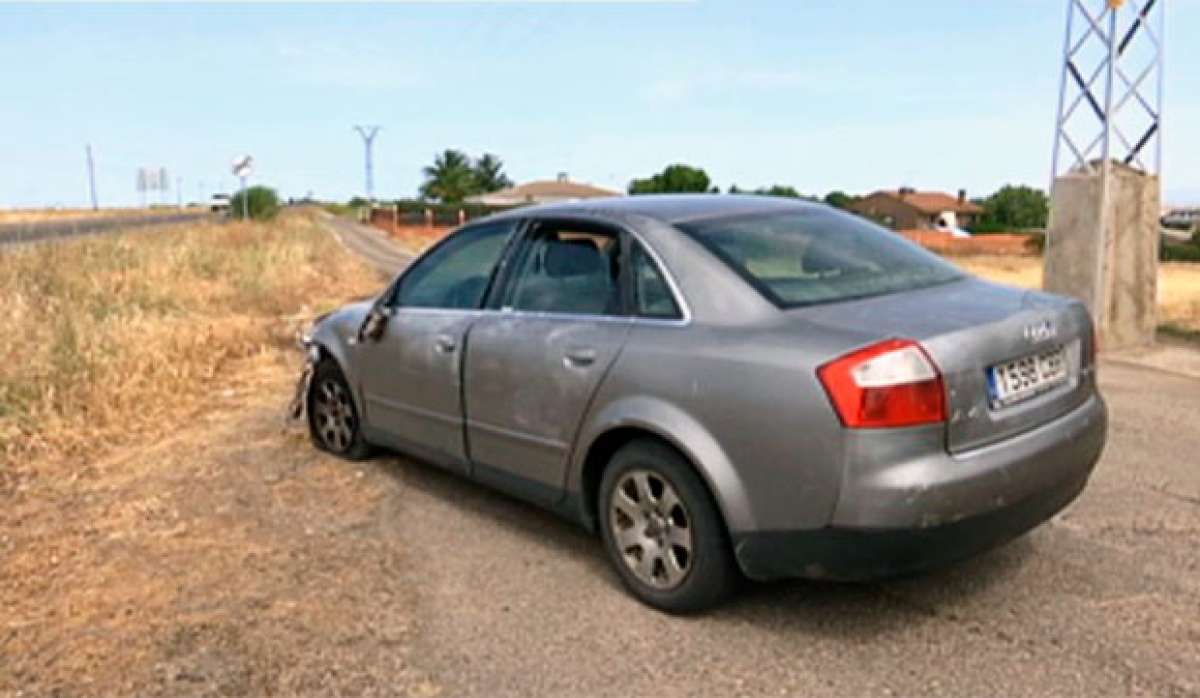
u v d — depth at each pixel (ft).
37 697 9.82
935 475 9.70
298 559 13.44
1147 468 17.20
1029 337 10.84
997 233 218.59
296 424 21.01
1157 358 29.50
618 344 11.92
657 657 10.57
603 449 12.36
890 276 12.25
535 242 14.06
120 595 12.23
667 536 11.49
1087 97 31.07
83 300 35.32
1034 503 10.69
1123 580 12.32
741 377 10.45
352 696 9.86
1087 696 9.59
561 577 12.80
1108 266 30.76
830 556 10.04
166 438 19.93
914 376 9.68
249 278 47.32
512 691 9.91
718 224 12.62
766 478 10.30
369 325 16.81
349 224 196.75
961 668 10.19
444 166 317.01
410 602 12.05
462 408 14.55
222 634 11.18
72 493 16.37
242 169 88.94
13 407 20.43
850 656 10.50
